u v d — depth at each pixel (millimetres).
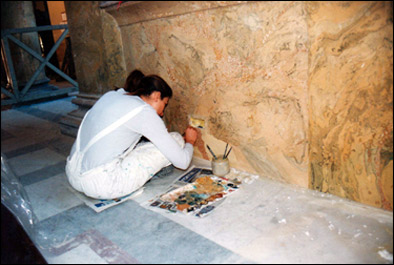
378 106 1976
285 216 2180
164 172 2920
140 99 2533
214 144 3033
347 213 2143
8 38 7117
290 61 2289
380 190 2104
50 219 2422
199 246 1973
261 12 2322
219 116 2881
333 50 2068
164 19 2982
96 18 3848
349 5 1931
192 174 2908
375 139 2039
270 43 2350
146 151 2609
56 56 9969
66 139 4418
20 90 7590
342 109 2129
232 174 2846
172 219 2260
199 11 2680
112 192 2475
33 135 4793
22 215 2527
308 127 2344
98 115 2477
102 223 2303
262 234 2025
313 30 2117
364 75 1983
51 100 7586
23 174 3342
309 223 2086
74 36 4324
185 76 3021
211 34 2676
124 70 3641
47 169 3420
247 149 2789
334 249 1843
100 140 2436
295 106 2365
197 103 3018
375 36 1887
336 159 2260
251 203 2365
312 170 2422
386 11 1816
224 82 2736
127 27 3400
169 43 3027
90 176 2438
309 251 1847
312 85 2227
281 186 2568
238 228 2102
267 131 2592
